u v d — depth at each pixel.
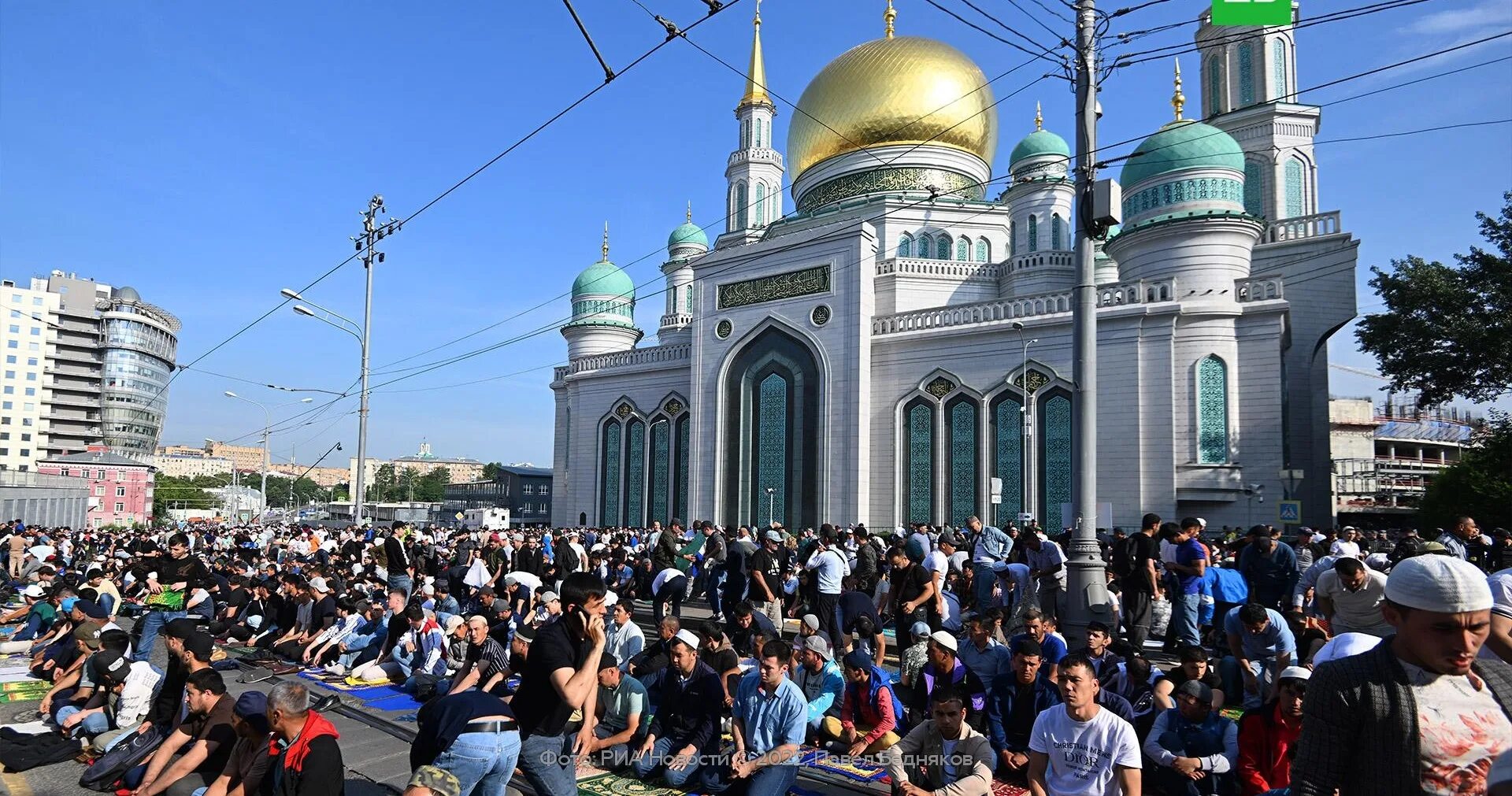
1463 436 69.75
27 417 85.06
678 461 36.81
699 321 35.28
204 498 103.88
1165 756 6.78
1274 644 8.53
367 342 24.55
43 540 28.44
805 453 31.33
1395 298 27.20
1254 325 25.19
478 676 9.73
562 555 17.56
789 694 7.05
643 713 8.11
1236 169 28.16
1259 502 24.31
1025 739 7.55
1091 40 11.05
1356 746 3.25
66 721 8.41
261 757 5.86
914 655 9.55
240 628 15.59
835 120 38.44
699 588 18.66
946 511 28.84
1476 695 3.22
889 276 33.09
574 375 41.53
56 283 88.62
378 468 144.88
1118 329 26.14
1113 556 12.61
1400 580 3.22
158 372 98.50
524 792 7.00
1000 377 28.17
